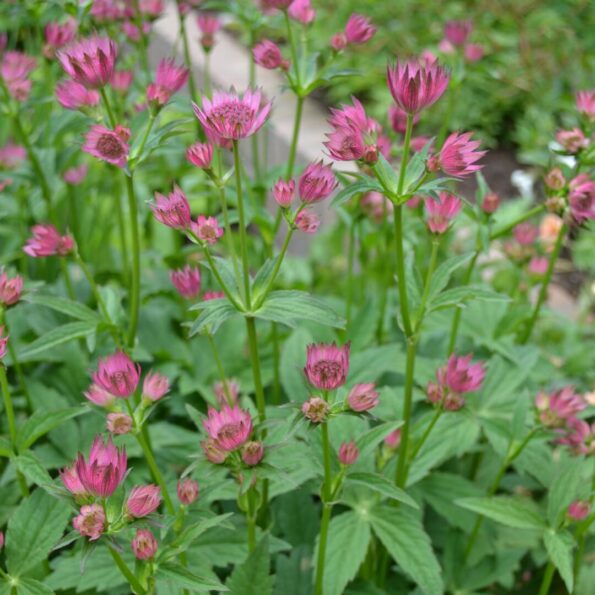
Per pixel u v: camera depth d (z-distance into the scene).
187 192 1.08
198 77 1.77
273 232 0.86
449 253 1.12
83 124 0.89
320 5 1.94
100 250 1.11
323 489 0.70
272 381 0.94
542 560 0.85
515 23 1.93
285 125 1.64
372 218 0.92
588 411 0.85
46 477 0.70
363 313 0.95
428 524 0.88
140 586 0.65
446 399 0.74
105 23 0.92
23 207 1.00
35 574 0.78
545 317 1.19
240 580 0.72
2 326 0.71
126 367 0.67
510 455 0.79
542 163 0.85
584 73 1.79
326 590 0.74
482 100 1.77
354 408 0.66
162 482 0.69
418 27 1.94
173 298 0.95
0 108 0.98
